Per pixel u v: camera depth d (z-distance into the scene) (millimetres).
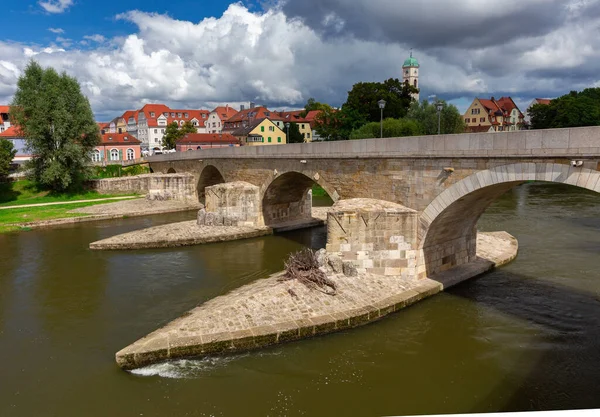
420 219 22703
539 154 17141
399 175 23672
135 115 142750
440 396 14586
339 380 15492
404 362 16562
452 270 25016
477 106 116875
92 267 28984
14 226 41250
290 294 19891
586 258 28250
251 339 17062
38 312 21844
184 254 32031
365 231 22781
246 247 34062
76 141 59469
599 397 14297
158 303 22656
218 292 23906
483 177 19359
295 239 36781
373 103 82125
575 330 18688
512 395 14555
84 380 15672
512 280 24500
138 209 50625
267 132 104000
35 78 56562
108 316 21203
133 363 15930
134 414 13859
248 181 40750
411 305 21172
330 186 29203
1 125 88562
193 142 97562
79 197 59469
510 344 17703
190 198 56062
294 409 14023
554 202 51469
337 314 19000
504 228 37219
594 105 80562
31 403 14469
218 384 15250
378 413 13789
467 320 19750
